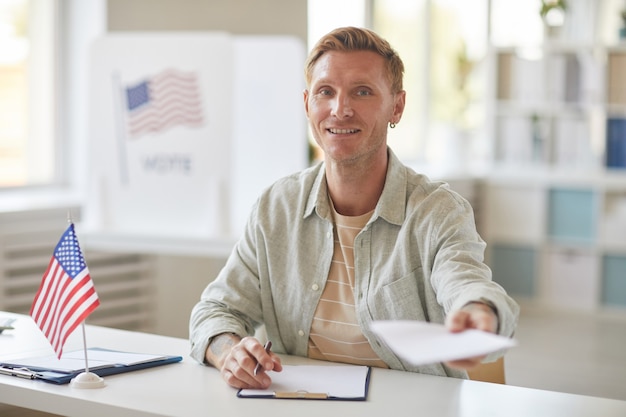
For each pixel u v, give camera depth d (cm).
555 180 650
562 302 663
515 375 491
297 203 229
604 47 646
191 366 215
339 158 213
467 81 762
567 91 667
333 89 212
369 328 216
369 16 728
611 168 660
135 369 211
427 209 214
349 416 177
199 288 512
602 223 644
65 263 204
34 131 503
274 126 449
